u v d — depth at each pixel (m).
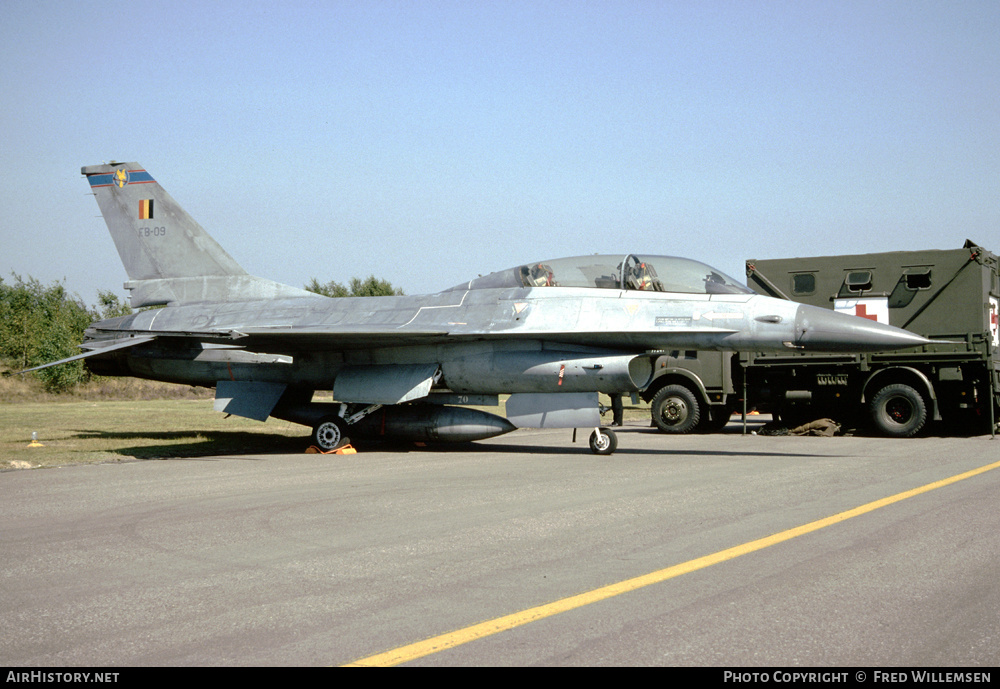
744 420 18.48
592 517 7.64
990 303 17.36
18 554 6.35
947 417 17.42
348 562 5.97
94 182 18.92
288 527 7.36
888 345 12.98
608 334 13.91
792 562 5.77
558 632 4.35
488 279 15.57
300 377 16.39
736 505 8.22
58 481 10.81
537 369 14.18
